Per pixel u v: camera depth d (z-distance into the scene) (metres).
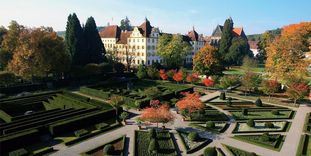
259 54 151.75
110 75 96.88
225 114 53.31
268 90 65.00
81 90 72.69
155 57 124.38
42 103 58.41
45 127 40.47
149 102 57.16
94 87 73.56
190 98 50.06
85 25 98.56
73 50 92.19
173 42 106.19
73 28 91.75
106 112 47.91
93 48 98.69
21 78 75.69
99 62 99.88
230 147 37.19
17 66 69.06
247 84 69.94
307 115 52.69
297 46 68.69
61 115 45.59
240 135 41.94
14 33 75.62
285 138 41.22
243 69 121.81
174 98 64.00
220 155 35.12
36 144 37.25
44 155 33.72
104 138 39.75
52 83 78.50
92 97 67.69
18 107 54.53
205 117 50.59
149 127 44.88
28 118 43.75
